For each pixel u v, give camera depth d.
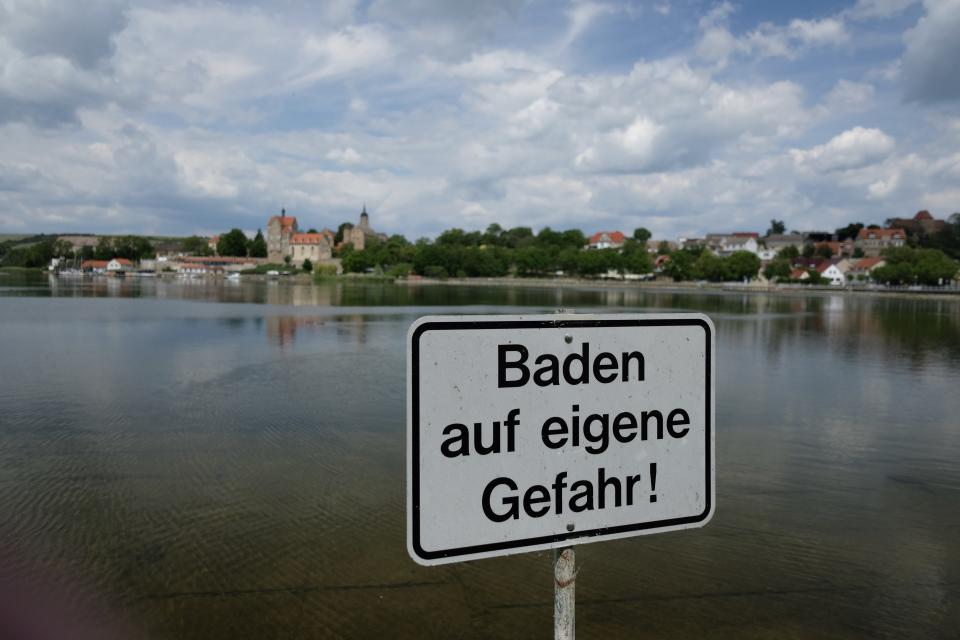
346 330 46.81
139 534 11.32
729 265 190.25
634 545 11.27
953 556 11.07
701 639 8.65
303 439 17.36
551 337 2.31
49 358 31.41
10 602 9.11
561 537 2.35
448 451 2.20
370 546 10.97
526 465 2.30
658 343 2.48
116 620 8.78
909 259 167.75
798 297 126.62
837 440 18.33
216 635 8.52
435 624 8.84
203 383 25.30
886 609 9.45
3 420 19.20
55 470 14.64
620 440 2.43
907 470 15.66
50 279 182.25
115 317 55.62
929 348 41.22
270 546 10.91
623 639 8.62
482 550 2.25
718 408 22.55
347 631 8.66
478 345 2.22
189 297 92.88
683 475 2.54
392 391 23.88
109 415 19.92
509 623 8.88
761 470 15.58
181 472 14.60
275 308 70.88
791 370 31.50
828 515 12.78
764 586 10.01
